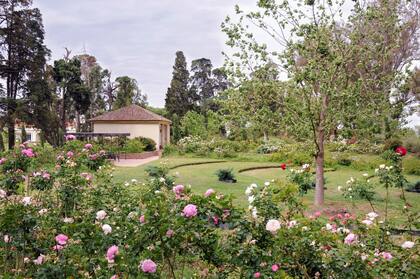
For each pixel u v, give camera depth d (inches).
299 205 115.5
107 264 97.3
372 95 330.3
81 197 168.9
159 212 92.3
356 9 326.3
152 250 89.2
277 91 337.7
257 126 339.0
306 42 321.1
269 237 96.8
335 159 722.2
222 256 95.0
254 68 336.8
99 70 2015.3
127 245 100.6
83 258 105.6
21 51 1055.0
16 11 1048.2
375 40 331.3
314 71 306.8
